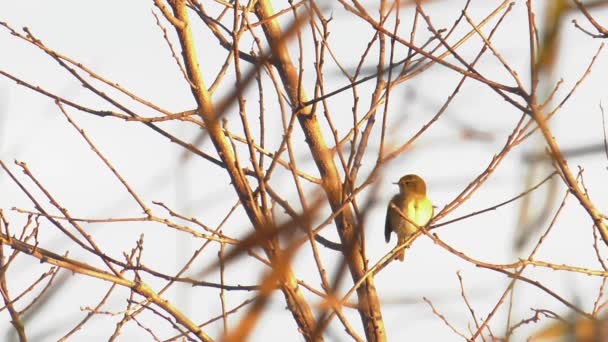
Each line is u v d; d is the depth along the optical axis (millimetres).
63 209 10195
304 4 2434
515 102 8266
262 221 9469
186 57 10469
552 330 2320
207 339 9695
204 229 10148
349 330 9539
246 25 9461
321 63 9797
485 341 8727
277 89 9445
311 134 11250
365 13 8664
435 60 8594
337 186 10484
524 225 2301
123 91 10281
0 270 9539
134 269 10148
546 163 2342
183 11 10539
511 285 4789
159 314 9914
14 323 8734
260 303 2061
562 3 2221
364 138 10617
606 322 2291
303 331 7535
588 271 8688
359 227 2486
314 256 8656
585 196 9164
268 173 9445
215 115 2404
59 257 10078
